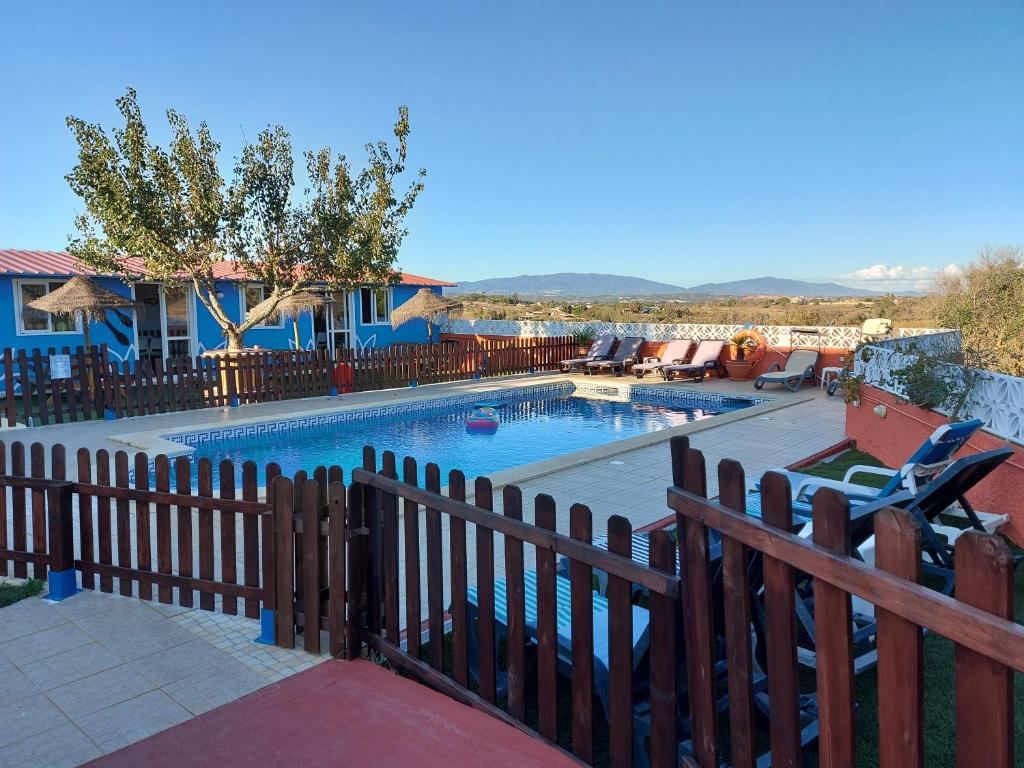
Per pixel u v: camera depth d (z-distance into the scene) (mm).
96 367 11344
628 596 2189
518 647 2617
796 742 1755
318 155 15383
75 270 15344
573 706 2418
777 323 36625
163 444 9227
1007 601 1230
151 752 2525
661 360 19078
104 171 13273
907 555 1414
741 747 1926
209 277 15008
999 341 14953
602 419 13781
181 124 14258
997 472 5316
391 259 15930
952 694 2947
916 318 24734
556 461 7797
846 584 1526
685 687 2594
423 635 3576
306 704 2818
